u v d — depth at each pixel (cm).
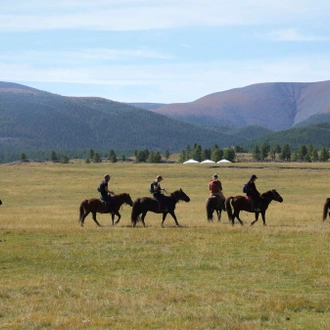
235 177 8281
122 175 8712
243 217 3478
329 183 7269
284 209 4081
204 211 4028
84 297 1380
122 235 2384
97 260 1853
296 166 10625
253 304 1316
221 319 1183
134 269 1744
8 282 1566
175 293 1396
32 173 9069
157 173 9044
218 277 1622
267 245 2131
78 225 2861
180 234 2402
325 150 18138
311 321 1195
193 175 8681
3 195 5909
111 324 1167
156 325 1159
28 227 2727
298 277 1611
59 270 1733
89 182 7519
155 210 2753
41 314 1238
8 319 1209
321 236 2352
